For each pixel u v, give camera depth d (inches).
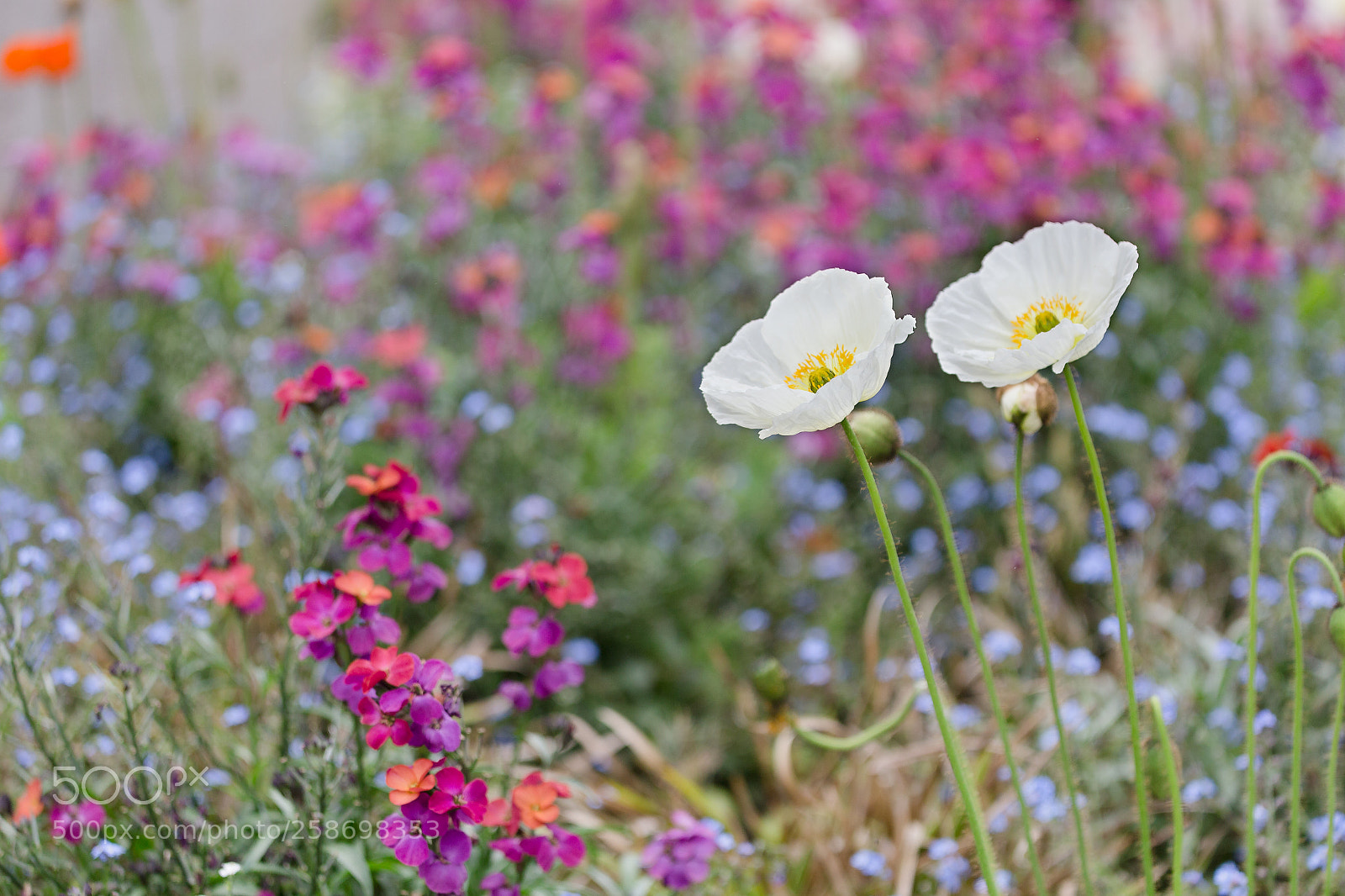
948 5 225.3
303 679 101.8
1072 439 159.0
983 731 120.0
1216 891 97.9
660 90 249.0
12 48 178.1
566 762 123.3
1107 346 165.6
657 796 126.0
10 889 81.5
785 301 67.4
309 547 90.4
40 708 91.9
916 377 176.2
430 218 182.9
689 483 159.6
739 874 100.3
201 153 225.1
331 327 171.5
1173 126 199.6
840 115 221.5
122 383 178.7
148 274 175.8
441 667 70.9
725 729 142.3
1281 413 164.4
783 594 156.3
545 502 143.9
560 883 90.9
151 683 89.3
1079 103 199.0
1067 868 100.1
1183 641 126.0
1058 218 176.4
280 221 219.3
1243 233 167.9
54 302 181.9
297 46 323.9
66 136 276.5
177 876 82.2
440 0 306.2
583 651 135.0
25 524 127.7
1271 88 201.9
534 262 191.8
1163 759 70.4
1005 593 139.0
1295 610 69.1
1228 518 134.0
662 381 179.3
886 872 104.5
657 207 190.1
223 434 154.0
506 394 159.8
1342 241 184.5
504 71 287.6
